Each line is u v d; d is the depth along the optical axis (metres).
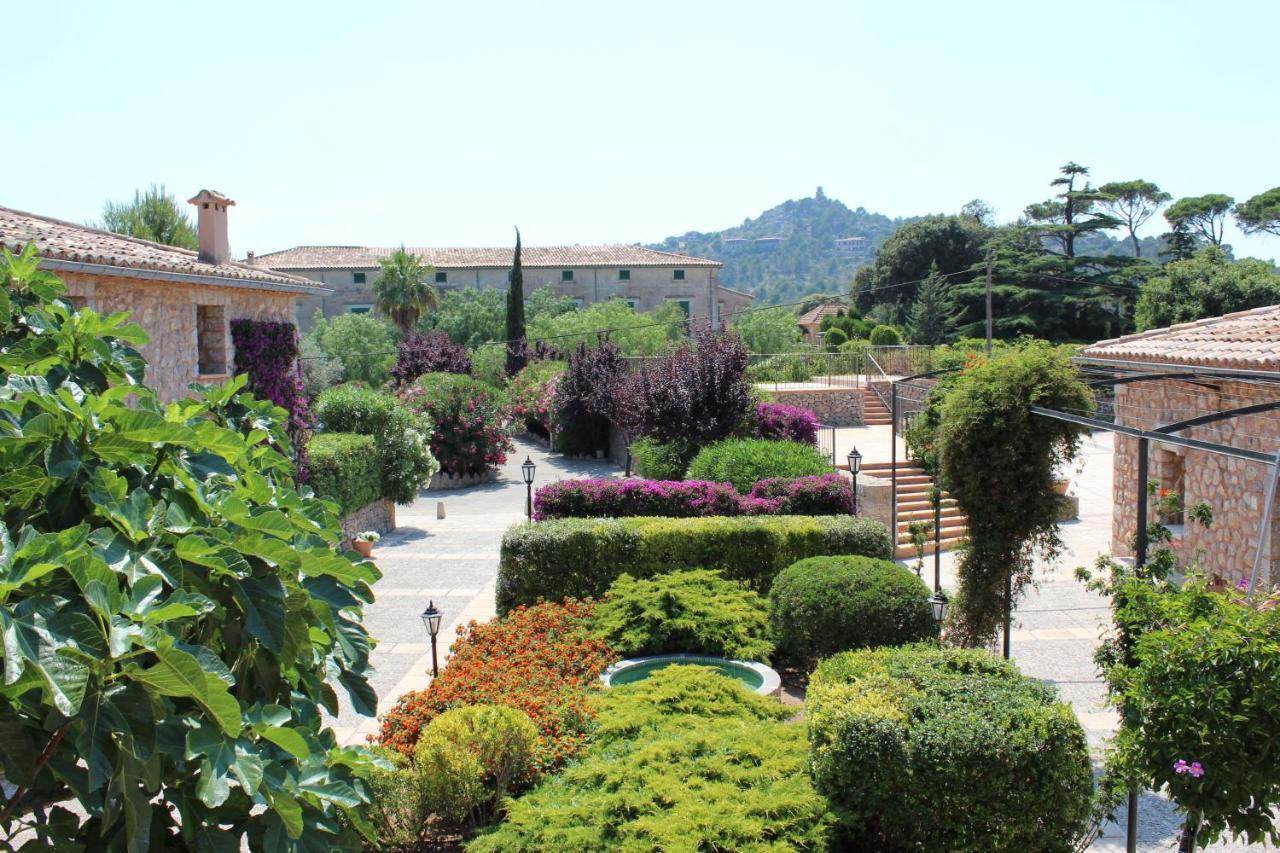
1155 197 56.19
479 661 9.11
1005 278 50.59
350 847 4.39
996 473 8.67
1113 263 49.94
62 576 3.26
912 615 9.49
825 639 9.60
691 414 21.47
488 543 18.50
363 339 41.78
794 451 17.36
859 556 10.52
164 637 3.07
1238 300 34.69
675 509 14.40
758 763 6.75
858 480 17.12
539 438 37.22
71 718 2.97
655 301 54.59
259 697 4.11
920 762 5.89
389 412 20.22
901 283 55.50
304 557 4.25
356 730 9.09
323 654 4.66
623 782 6.41
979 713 6.11
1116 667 5.45
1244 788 4.87
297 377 17.70
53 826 3.52
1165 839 6.72
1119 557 14.95
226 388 5.26
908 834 6.04
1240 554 11.55
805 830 5.84
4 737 3.10
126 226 28.70
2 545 3.06
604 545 12.13
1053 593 13.36
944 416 9.04
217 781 3.29
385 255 53.69
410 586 14.98
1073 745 6.02
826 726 6.27
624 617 10.48
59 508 3.68
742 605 10.53
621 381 29.47
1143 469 6.50
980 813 5.86
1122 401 14.83
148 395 4.48
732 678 9.07
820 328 55.91
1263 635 4.86
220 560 3.63
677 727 7.45
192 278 13.38
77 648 2.94
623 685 8.65
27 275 4.82
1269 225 49.88
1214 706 4.87
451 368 35.59
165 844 4.10
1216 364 11.15
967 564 9.08
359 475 18.42
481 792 6.65
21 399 3.83
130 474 4.10
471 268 53.19
